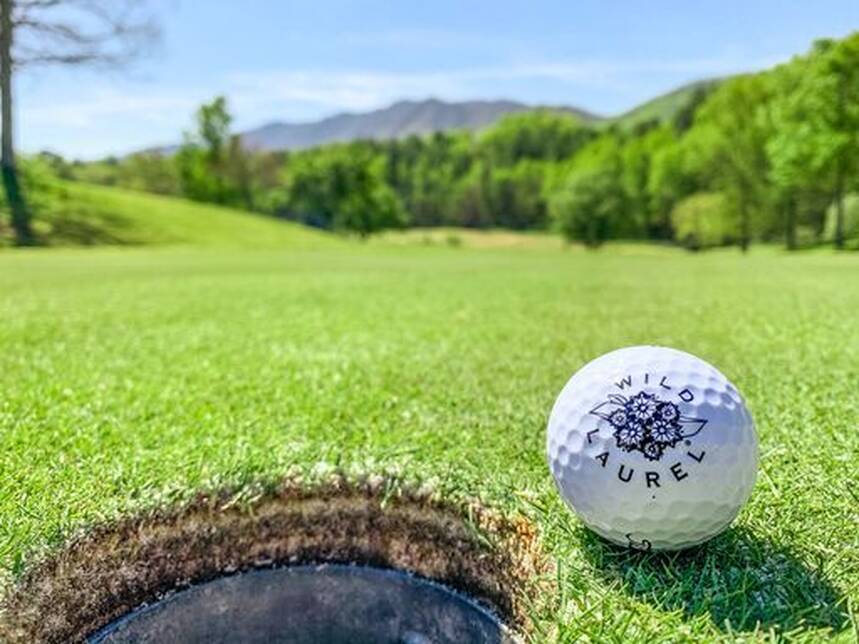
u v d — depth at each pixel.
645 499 0.12
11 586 0.12
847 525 0.14
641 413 0.12
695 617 0.11
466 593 0.15
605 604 0.11
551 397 0.24
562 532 0.13
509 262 1.24
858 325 0.37
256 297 0.56
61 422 0.21
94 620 0.14
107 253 1.37
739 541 0.13
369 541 0.16
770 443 0.18
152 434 0.19
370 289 0.63
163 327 0.40
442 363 0.29
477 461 0.17
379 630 0.15
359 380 0.26
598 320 0.42
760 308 0.46
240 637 0.15
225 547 0.15
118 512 0.14
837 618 0.11
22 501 0.15
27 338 0.36
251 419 0.21
